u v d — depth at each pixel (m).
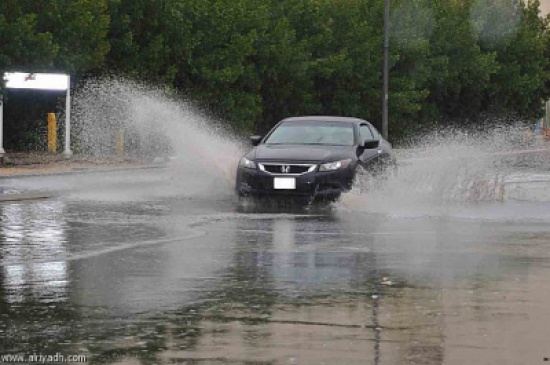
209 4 59.94
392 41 73.62
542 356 11.42
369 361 11.14
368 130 33.41
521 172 48.38
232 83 61.97
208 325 12.99
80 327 12.87
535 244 21.25
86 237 22.06
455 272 17.34
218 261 18.55
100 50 52.59
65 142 51.03
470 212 28.03
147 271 17.34
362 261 18.61
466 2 86.81
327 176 29.62
